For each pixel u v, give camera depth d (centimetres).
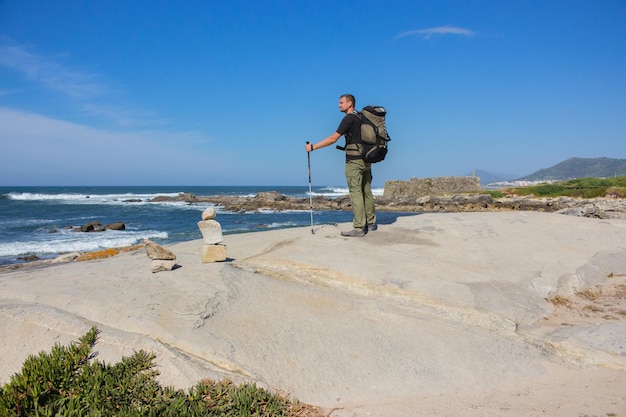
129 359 400
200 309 489
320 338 473
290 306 533
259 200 5541
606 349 467
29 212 4331
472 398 394
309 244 747
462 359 457
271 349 441
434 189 6197
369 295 586
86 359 401
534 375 437
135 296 514
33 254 1878
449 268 661
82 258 1312
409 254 715
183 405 351
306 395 390
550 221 968
